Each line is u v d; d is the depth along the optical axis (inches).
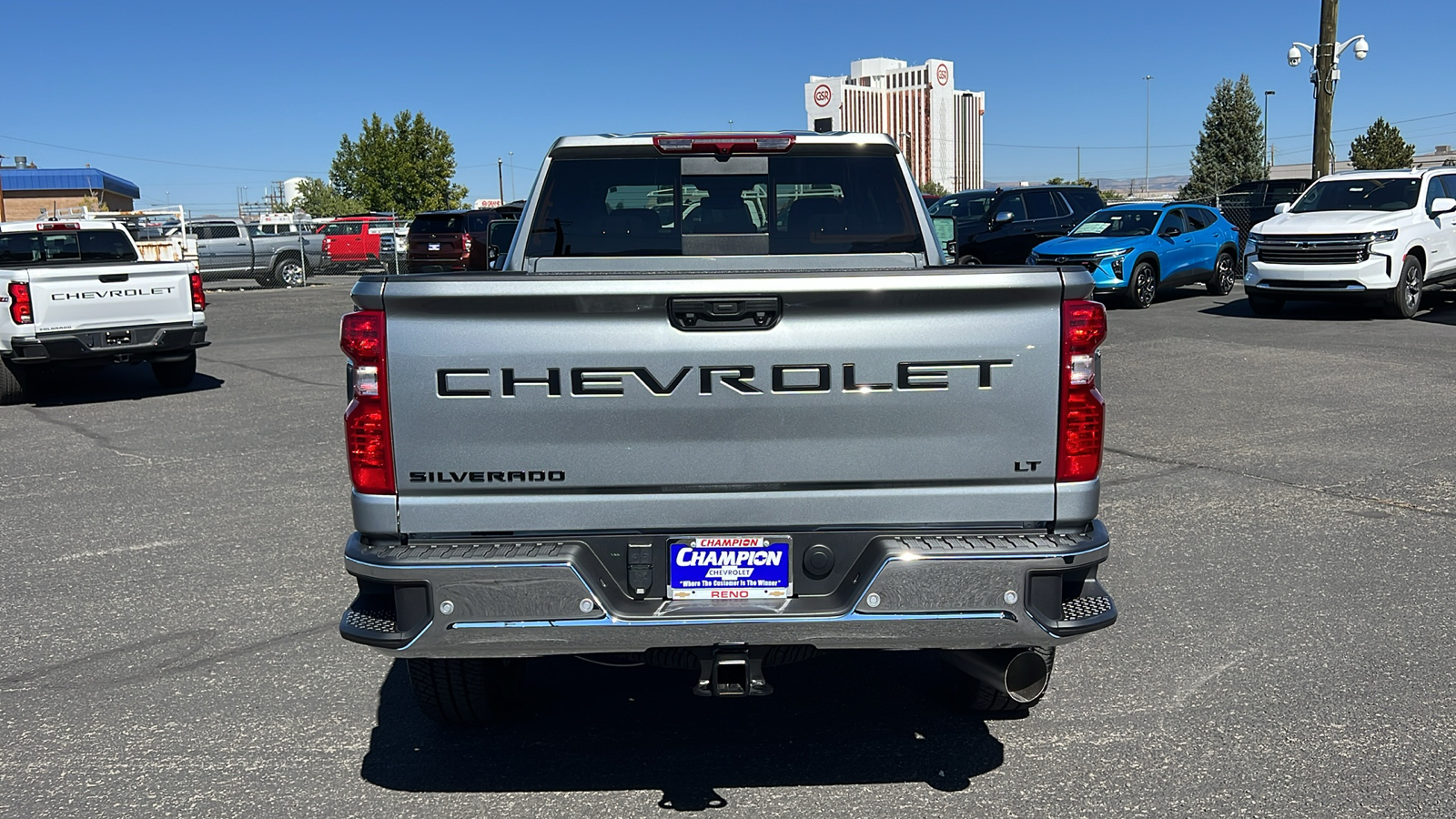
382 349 125.2
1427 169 677.9
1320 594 210.7
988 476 127.3
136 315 478.6
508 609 125.2
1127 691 170.2
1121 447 340.8
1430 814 133.3
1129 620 199.6
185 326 490.6
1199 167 2711.6
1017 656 134.6
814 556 128.4
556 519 127.4
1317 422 371.6
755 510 127.3
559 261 187.8
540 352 124.7
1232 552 237.0
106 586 228.4
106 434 402.0
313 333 754.2
